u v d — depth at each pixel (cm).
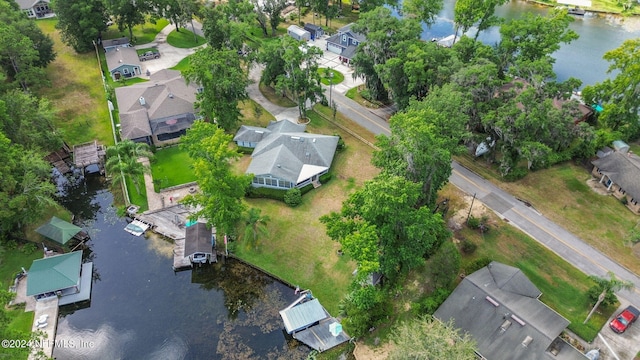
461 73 6969
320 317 5134
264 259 5941
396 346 4372
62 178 7488
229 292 5634
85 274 5819
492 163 7488
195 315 5375
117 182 7288
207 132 6062
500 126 6438
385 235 4988
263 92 9756
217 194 5584
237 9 11331
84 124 8581
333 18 13338
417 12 10406
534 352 4434
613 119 7681
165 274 5888
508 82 8806
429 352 3953
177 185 7169
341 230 5178
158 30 12456
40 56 9700
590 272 5603
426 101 6331
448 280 5197
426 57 7644
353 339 4956
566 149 7550
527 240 6031
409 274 5594
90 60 10869
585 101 8350
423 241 5134
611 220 6341
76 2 10506
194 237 5994
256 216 5897
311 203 6775
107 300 5553
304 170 7056
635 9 13650
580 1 14262
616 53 7300
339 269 5756
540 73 7175
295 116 8888
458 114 6100
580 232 6159
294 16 13238
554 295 5325
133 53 10625
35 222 6469
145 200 6925
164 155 7856
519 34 8325
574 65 10806
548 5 14038
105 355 4966
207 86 7706
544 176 7169
